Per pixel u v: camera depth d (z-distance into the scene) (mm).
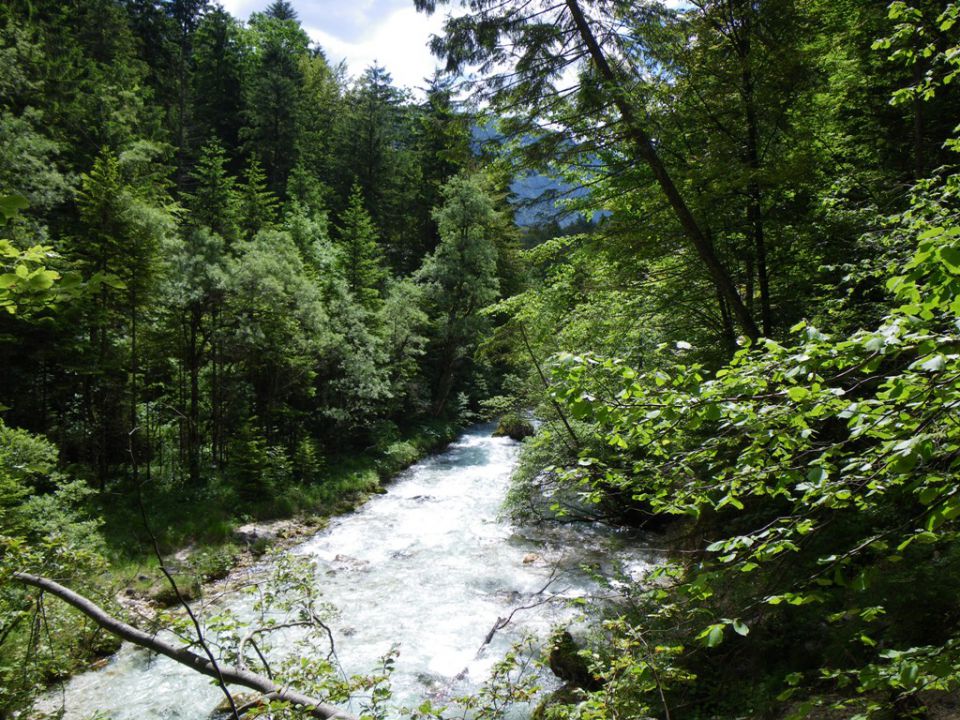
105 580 13148
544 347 15547
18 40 27781
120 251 19953
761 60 9625
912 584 5750
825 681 6246
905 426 2504
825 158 11109
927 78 5621
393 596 14172
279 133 45750
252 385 25172
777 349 2984
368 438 28031
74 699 10078
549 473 12820
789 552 4121
